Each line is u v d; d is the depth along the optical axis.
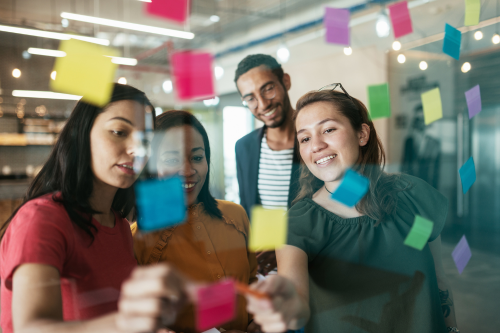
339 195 0.65
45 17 3.02
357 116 0.83
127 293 0.40
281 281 0.55
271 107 1.26
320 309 0.76
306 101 0.84
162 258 0.75
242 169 1.22
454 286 2.50
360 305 0.77
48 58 3.60
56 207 0.56
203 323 0.44
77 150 0.59
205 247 0.80
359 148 0.85
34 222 0.52
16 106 3.63
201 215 0.84
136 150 0.61
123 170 0.60
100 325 0.42
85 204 0.60
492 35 2.93
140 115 0.62
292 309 0.55
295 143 0.97
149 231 0.74
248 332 0.77
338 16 0.66
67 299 0.56
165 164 0.71
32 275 0.48
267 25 3.21
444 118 3.25
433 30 3.03
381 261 0.80
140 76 3.26
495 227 3.30
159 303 0.40
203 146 0.82
